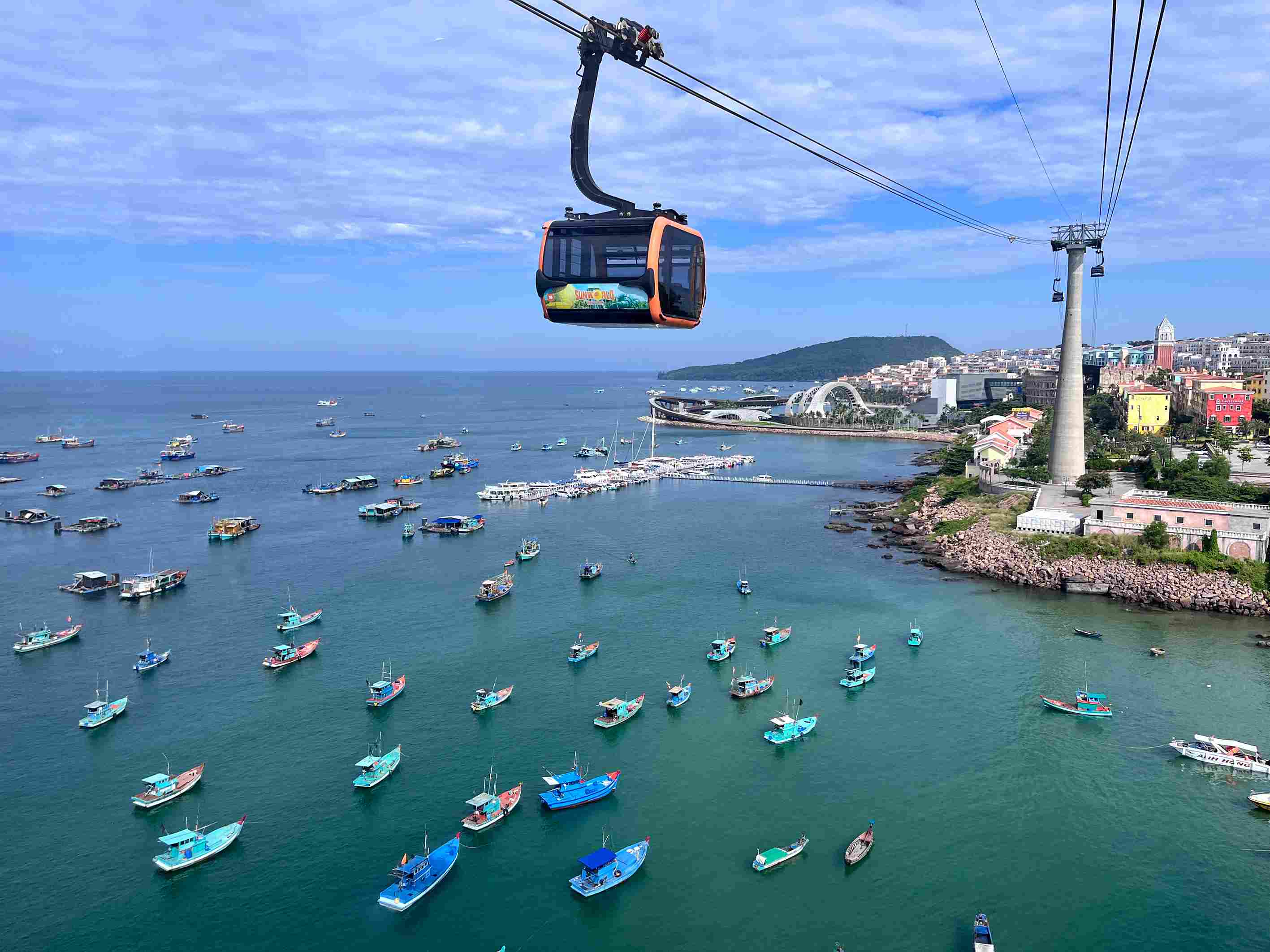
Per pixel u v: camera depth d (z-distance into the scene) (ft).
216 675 407.44
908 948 226.17
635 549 650.02
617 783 306.35
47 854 270.26
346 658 426.92
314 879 257.55
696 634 456.45
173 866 261.03
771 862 259.39
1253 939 227.61
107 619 494.18
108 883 256.73
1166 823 279.49
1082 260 629.92
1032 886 249.75
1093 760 318.45
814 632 457.68
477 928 236.43
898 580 554.05
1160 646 426.10
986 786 302.04
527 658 425.28
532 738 340.80
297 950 229.45
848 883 251.80
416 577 576.61
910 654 423.64
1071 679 388.16
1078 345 642.22
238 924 239.09
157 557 638.12
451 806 293.84
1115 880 252.21
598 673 405.80
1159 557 516.32
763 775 311.88
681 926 235.20
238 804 296.71
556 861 264.72
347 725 353.51
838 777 309.42
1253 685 378.12
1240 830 275.39
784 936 231.09
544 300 148.15
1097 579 513.45
